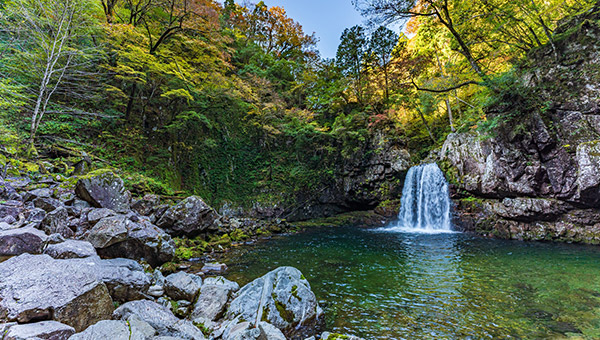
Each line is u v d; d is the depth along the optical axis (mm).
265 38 35375
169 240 9430
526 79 15359
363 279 8078
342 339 4320
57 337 3158
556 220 14242
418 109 26109
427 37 22719
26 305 3385
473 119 19578
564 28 14672
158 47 17281
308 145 27047
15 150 10430
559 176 13750
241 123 26281
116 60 15531
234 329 4504
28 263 4145
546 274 8414
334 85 28969
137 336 3430
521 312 5738
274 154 26688
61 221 7090
